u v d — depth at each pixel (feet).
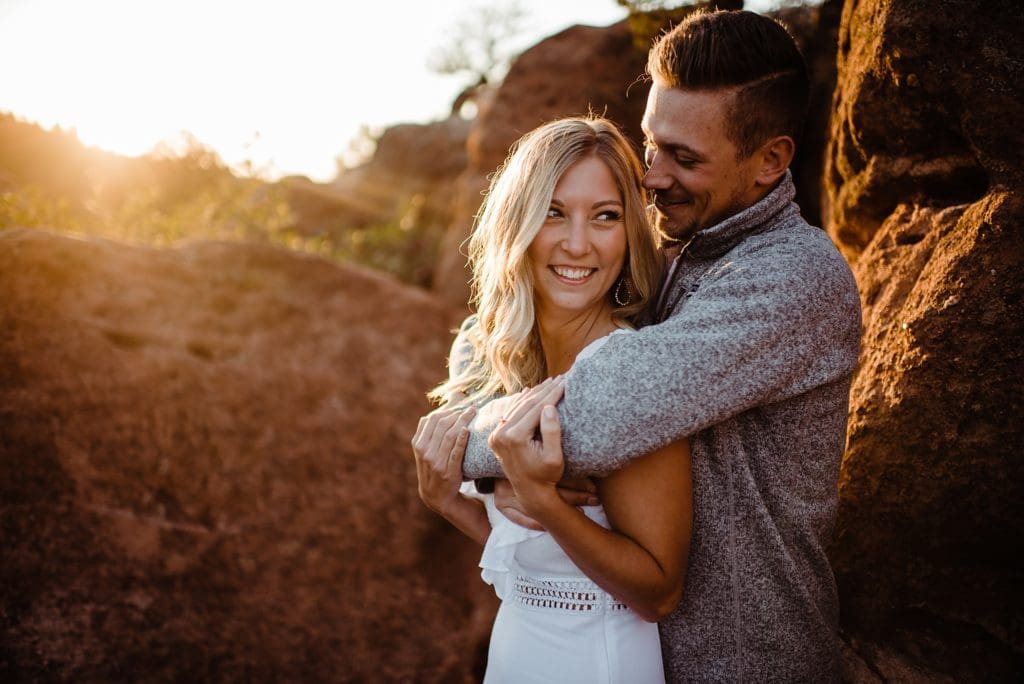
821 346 4.75
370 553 12.46
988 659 5.54
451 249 24.64
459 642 11.97
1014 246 5.23
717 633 5.02
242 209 21.03
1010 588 5.51
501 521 5.49
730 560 4.92
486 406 5.49
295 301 15.52
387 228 31.76
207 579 10.93
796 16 12.51
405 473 13.75
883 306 6.33
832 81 11.53
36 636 9.30
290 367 14.19
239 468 12.26
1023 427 5.19
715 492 4.94
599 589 5.24
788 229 5.10
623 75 19.66
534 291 5.74
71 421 10.97
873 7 6.09
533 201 5.32
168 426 11.91
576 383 4.63
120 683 9.40
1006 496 5.30
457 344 6.89
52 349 11.50
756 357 4.49
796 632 4.98
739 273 4.76
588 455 4.46
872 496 5.99
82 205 18.26
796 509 4.98
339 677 10.94
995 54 5.32
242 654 10.50
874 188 6.70
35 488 10.25
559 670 5.25
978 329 5.37
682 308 4.92
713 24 5.00
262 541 11.73
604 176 5.35
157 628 10.09
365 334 15.69
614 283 5.90
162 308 13.51
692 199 5.30
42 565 9.80
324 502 12.66
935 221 6.06
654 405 4.36
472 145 24.04
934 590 5.77
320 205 39.17
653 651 5.24
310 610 11.44
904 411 5.75
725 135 5.00
